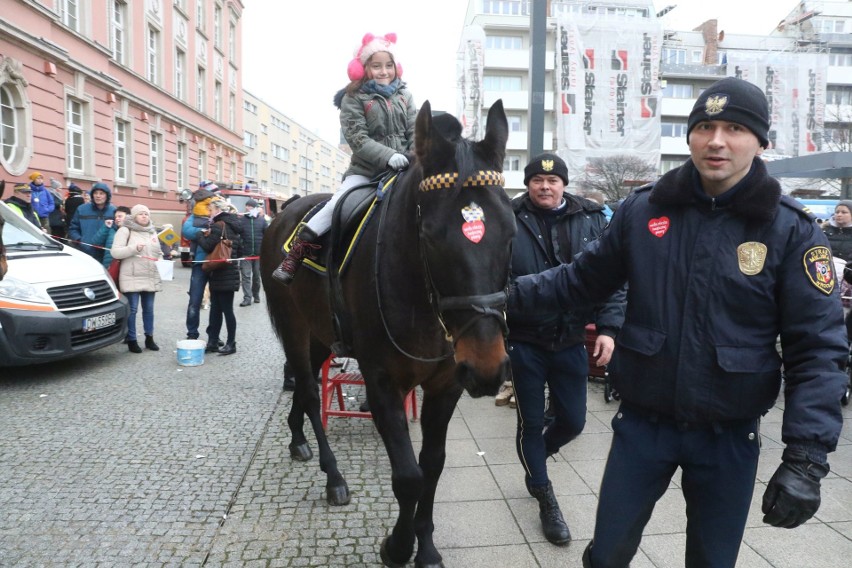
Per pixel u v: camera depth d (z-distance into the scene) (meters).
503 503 3.35
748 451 1.75
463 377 1.91
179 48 25.09
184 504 3.27
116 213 8.04
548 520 2.96
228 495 3.39
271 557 2.78
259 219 11.52
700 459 1.78
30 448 4.02
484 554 2.84
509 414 4.92
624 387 1.86
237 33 33.59
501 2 45.62
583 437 4.39
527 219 3.26
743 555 2.80
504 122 2.12
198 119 27.08
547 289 2.13
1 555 2.75
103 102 17.94
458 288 1.93
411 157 2.56
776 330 1.70
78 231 8.29
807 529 3.04
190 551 2.82
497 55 44.16
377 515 3.19
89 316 5.97
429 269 2.06
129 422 4.58
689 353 1.71
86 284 6.18
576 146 14.37
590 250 2.04
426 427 2.64
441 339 2.34
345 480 3.62
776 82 18.83
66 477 3.58
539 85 6.69
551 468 3.83
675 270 1.75
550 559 2.80
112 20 19.03
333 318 2.81
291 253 3.03
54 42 14.88
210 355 7.05
